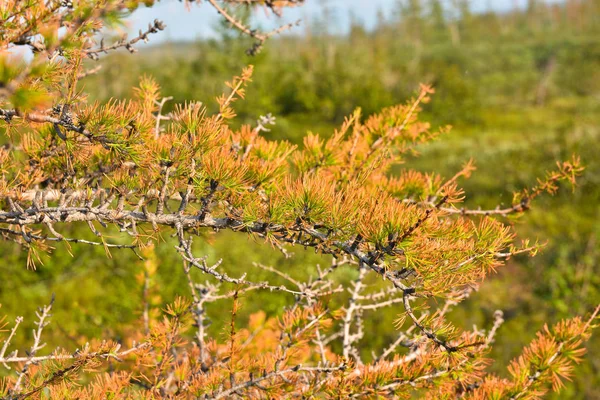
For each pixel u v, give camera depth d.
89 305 8.29
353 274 9.52
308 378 2.40
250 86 29.83
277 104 41.12
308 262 9.99
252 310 8.11
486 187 21.36
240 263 9.68
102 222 1.71
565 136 24.39
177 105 1.72
